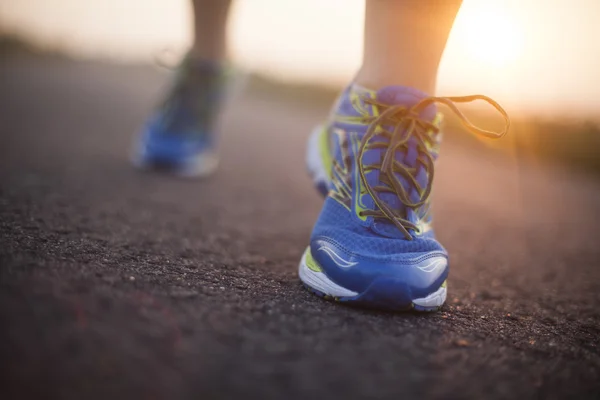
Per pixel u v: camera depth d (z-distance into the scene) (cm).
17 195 142
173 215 160
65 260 88
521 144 486
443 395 65
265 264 120
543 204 296
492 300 117
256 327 76
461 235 195
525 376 74
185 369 62
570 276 153
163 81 845
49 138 270
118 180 201
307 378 64
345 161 110
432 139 109
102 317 69
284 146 388
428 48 106
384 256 94
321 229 106
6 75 582
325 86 736
